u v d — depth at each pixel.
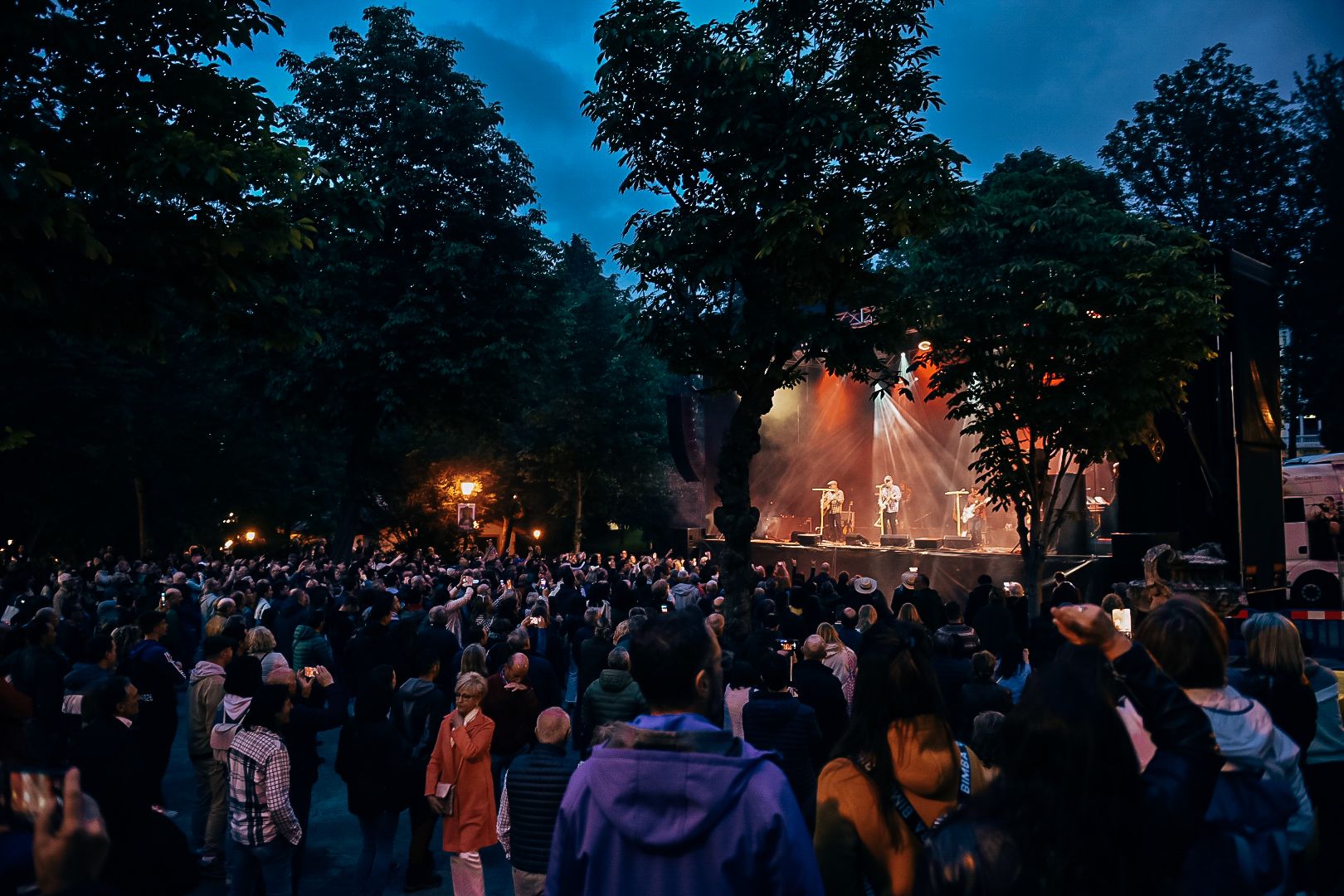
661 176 12.59
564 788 5.24
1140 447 17.50
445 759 6.12
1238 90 38.12
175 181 7.42
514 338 29.34
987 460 15.55
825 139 11.38
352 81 28.48
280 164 8.27
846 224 11.08
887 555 28.16
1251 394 16.64
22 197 6.14
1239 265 16.67
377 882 6.84
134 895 3.42
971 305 14.52
